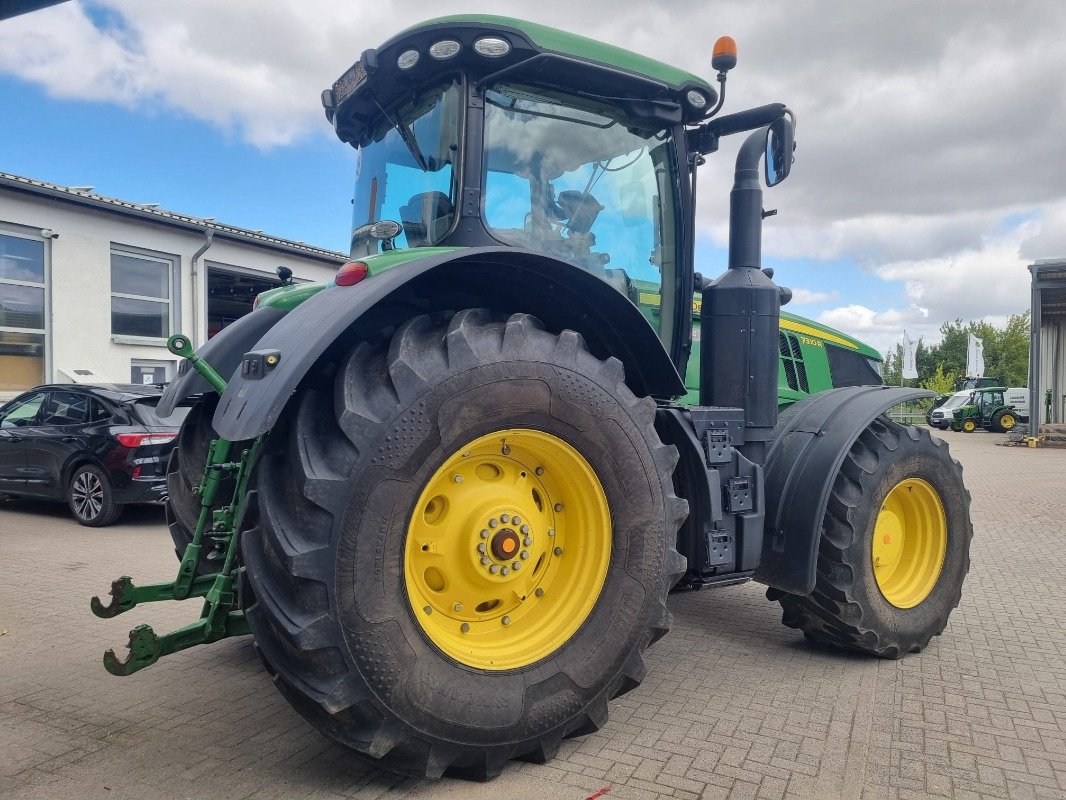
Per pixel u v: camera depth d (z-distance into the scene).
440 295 2.81
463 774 2.54
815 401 3.84
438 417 2.36
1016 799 2.47
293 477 2.27
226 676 3.53
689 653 3.87
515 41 2.94
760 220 3.62
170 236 12.86
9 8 2.42
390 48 3.04
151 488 7.56
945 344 57.62
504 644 2.59
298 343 2.35
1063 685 3.44
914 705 3.21
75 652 3.84
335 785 2.53
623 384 2.77
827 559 3.54
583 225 3.28
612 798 2.44
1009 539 7.12
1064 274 19.61
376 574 2.26
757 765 2.67
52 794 2.48
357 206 3.68
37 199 11.19
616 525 2.68
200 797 2.46
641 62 3.23
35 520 8.11
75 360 11.71
